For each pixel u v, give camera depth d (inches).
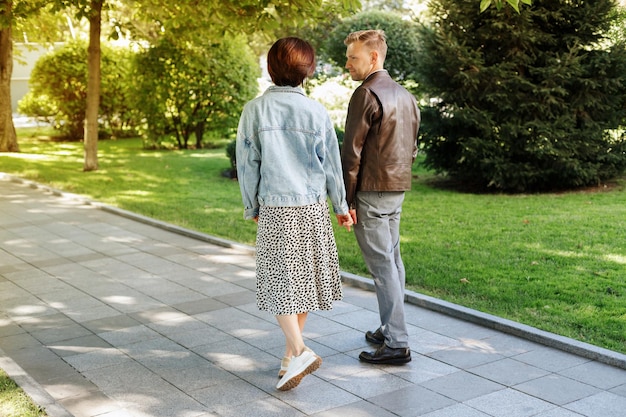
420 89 439.8
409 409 139.0
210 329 191.6
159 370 162.9
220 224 345.1
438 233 306.3
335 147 147.9
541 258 257.0
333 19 796.6
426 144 441.1
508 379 152.0
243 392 149.5
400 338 161.6
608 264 244.5
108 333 190.4
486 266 247.3
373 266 161.9
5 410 137.1
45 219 371.6
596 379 150.9
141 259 277.3
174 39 553.0
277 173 143.2
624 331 177.6
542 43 404.8
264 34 385.4
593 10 390.0
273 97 145.2
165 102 695.7
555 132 394.6
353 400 144.0
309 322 194.1
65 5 450.6
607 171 415.5
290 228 143.9
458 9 407.8
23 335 190.4
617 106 411.8
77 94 824.3
